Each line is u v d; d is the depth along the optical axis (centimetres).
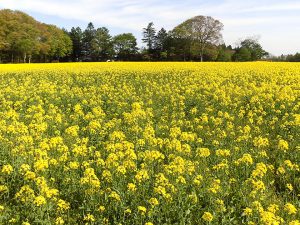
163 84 2666
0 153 1037
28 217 738
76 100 1948
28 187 766
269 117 1541
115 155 922
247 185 852
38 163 880
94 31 10756
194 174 924
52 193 762
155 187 808
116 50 10594
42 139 1171
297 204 808
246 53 8781
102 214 754
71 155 1098
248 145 1202
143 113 1500
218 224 729
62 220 699
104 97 2058
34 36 8419
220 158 1047
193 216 760
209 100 1944
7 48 8012
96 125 1279
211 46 8919
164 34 9831
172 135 1196
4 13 8106
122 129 1405
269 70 3294
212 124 1482
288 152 1100
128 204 794
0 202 812
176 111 1731
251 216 729
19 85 2609
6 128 1224
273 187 908
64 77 3055
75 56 10806
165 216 748
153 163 995
